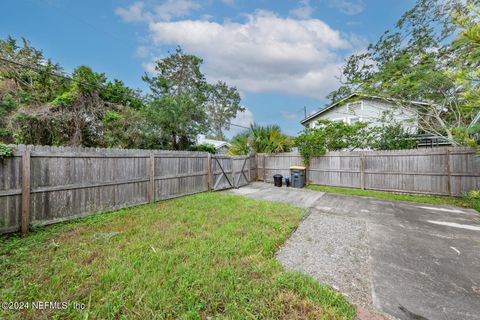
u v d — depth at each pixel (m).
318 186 9.09
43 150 3.79
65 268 2.36
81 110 7.84
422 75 7.30
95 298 1.91
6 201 3.36
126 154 5.18
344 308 1.84
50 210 3.86
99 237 3.23
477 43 3.09
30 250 2.81
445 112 8.25
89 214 4.44
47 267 2.38
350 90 10.96
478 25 2.85
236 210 4.83
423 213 4.89
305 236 3.51
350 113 10.84
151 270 2.32
